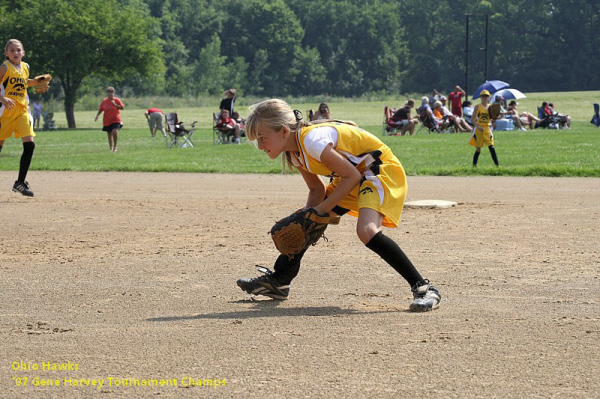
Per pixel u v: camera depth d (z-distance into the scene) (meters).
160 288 13.02
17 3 121.88
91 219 21.53
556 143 49.84
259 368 8.41
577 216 21.27
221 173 37.16
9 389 7.88
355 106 170.88
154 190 29.28
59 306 11.74
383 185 10.82
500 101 71.00
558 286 12.84
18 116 24.84
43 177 34.97
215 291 12.79
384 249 10.98
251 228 19.66
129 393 7.71
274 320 10.64
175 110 164.50
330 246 16.89
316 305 11.68
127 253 16.39
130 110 167.25
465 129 68.12
